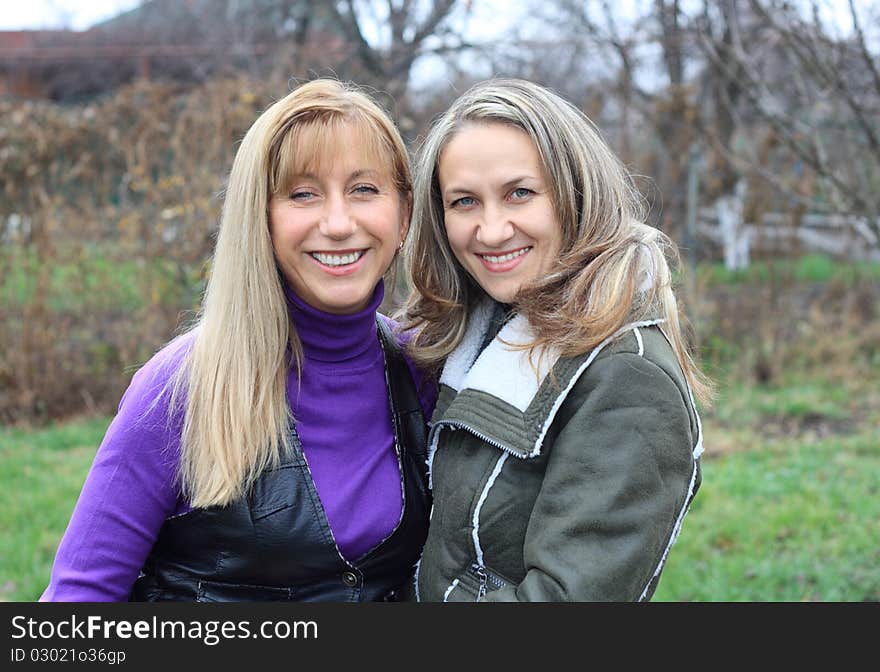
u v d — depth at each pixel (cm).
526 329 178
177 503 178
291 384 182
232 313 174
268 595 178
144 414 173
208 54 1223
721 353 719
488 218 178
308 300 183
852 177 587
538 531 163
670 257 217
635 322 168
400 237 196
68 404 650
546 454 170
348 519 179
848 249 797
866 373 716
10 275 651
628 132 709
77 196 677
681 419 162
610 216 179
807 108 534
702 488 480
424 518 190
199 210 621
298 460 177
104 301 668
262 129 174
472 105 182
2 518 449
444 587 175
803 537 418
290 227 174
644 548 158
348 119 175
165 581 180
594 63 845
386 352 201
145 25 1659
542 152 176
